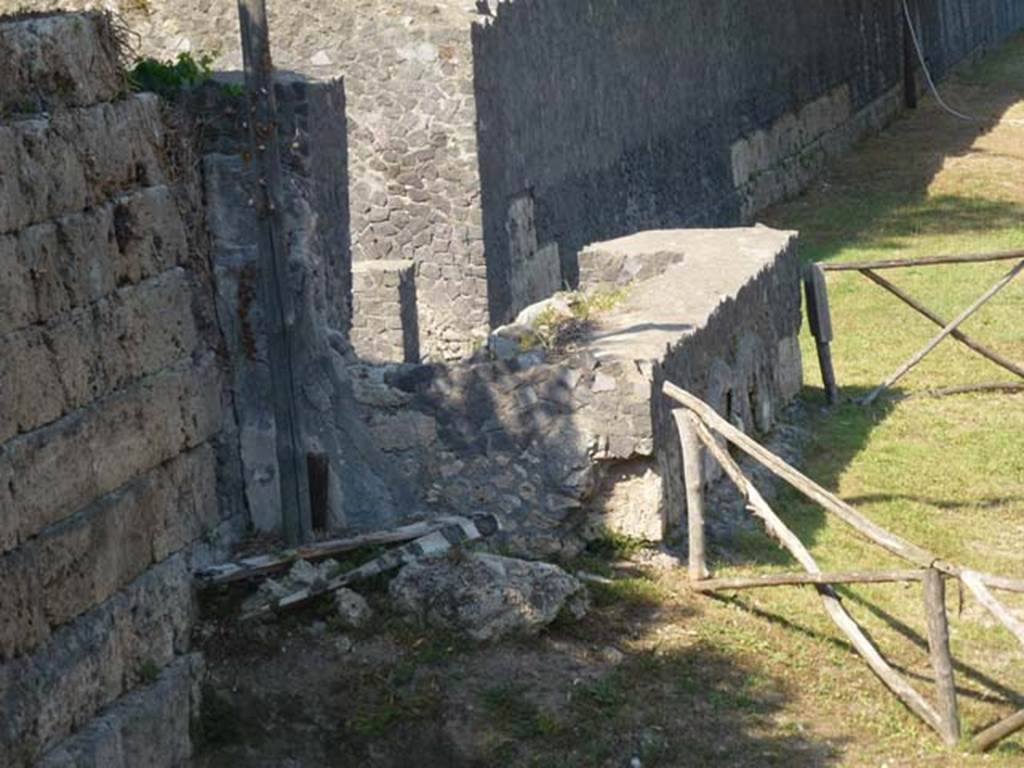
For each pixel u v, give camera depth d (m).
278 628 10.98
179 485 10.45
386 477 12.55
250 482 12.00
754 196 31.58
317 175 12.23
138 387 10.00
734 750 10.38
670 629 11.58
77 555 9.38
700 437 12.38
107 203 9.74
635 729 10.48
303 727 10.34
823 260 27.45
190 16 21.56
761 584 11.60
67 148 9.34
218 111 11.74
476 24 21.16
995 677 11.58
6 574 8.80
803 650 11.58
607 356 12.45
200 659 10.42
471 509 12.55
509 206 22.12
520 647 11.09
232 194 11.73
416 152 21.42
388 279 19.42
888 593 12.84
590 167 24.56
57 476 9.23
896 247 28.23
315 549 11.49
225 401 11.89
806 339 21.16
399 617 11.16
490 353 13.08
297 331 11.98
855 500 14.82
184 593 10.46
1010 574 13.33
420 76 21.25
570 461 12.43
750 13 31.56
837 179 35.19
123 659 9.79
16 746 8.83
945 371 19.34
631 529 12.68
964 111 43.12
